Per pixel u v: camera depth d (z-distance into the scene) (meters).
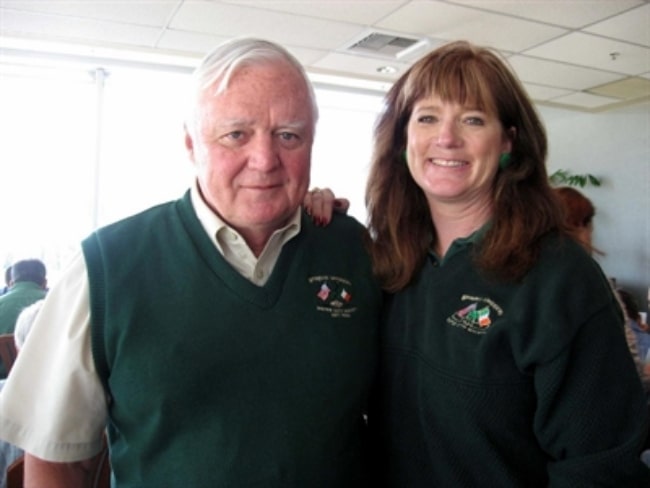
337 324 1.03
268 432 0.93
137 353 0.90
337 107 5.88
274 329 0.97
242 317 0.95
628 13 3.44
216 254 0.96
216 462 0.90
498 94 1.02
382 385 1.11
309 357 0.98
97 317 0.90
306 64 4.58
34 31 3.83
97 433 0.96
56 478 0.92
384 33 3.82
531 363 0.92
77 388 0.90
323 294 1.05
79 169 4.67
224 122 0.91
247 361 0.94
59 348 0.91
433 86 1.04
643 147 5.65
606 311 0.92
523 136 1.05
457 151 1.02
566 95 5.43
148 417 0.90
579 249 0.97
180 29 3.78
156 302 0.92
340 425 0.99
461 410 0.96
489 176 1.04
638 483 0.86
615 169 5.91
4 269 4.27
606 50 4.11
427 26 3.68
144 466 0.92
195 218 0.99
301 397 0.96
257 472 0.91
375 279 1.15
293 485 0.93
